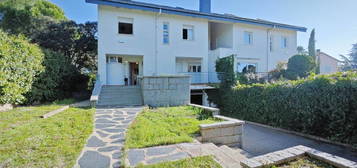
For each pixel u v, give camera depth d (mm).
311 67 12023
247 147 5195
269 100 7547
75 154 2730
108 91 8891
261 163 2436
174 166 2463
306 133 6102
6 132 3496
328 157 2568
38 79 7688
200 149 3135
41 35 14414
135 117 5348
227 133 4352
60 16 20281
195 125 4582
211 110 5727
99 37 10703
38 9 17828
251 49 14547
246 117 8867
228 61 11555
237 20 13625
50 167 2318
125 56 12211
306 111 5977
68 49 15008
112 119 5094
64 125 4152
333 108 5176
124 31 11578
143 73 11719
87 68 16703
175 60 12461
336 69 23000
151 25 11852
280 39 15836
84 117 5008
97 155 2811
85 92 12984
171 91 8211
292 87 6559
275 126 7277
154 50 11922
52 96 9016
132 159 2680
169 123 4770
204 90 12062
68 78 11234
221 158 2848
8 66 5660
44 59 8133
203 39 13227
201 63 13391
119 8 11078
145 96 7824
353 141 4809
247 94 8867
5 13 15664
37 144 2982
